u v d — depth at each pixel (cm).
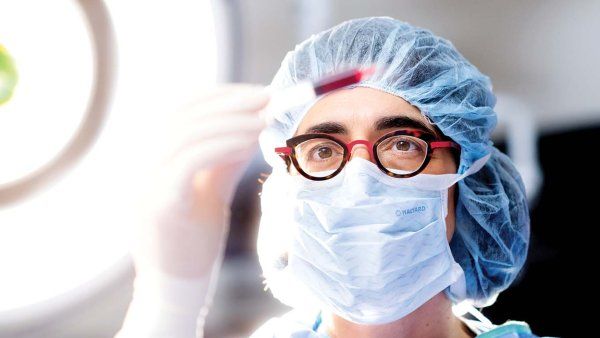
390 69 113
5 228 109
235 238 181
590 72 185
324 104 109
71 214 112
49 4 108
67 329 136
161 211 99
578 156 201
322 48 124
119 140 113
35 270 111
